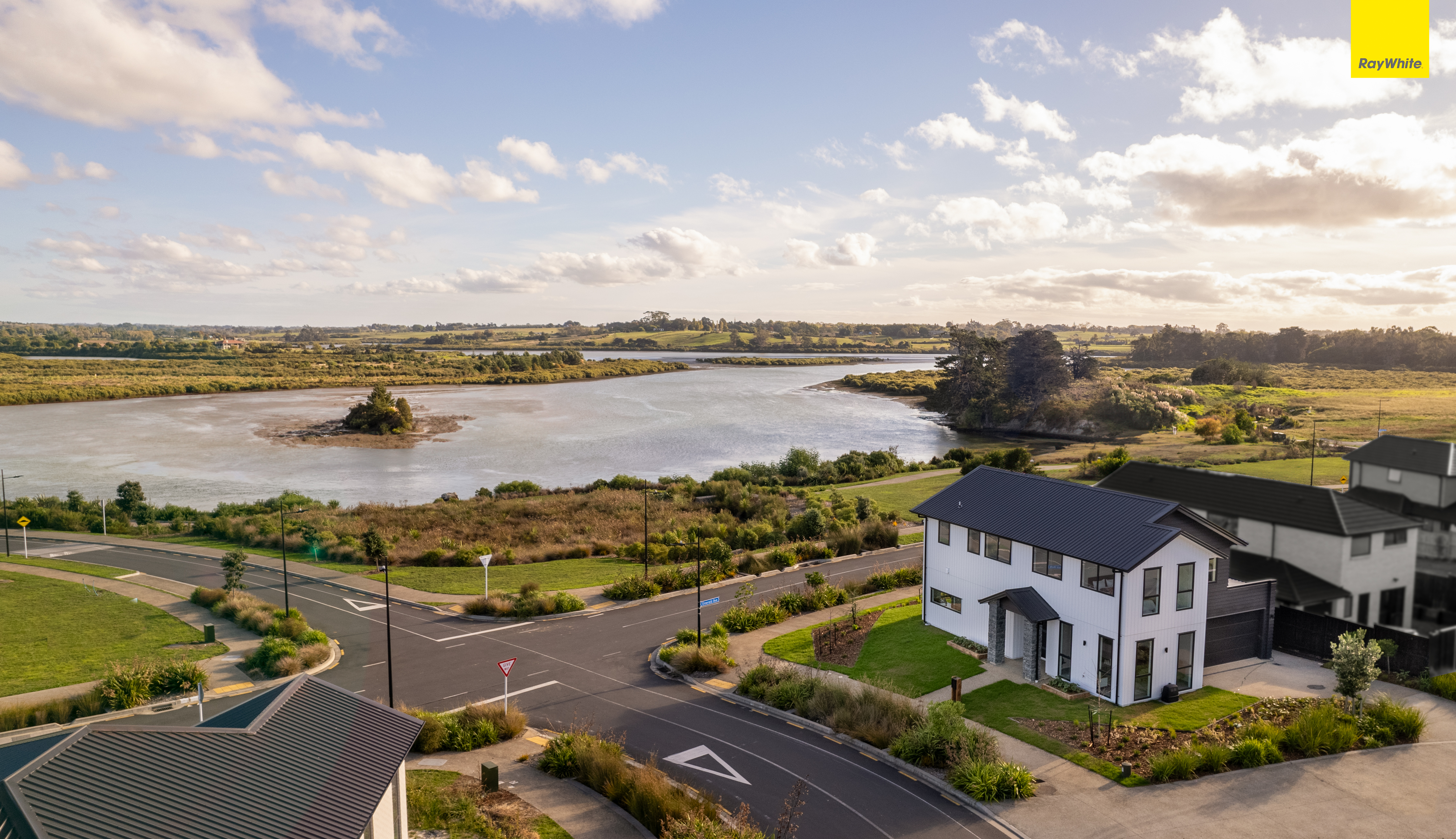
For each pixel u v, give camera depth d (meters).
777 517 61.31
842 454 101.06
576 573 46.75
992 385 141.12
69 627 36.47
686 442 112.88
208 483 81.69
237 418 132.00
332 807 12.71
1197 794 19.80
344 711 15.57
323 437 112.81
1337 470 69.25
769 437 119.19
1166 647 25.97
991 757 21.23
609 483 80.25
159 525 61.38
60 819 9.91
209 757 12.38
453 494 76.56
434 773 21.83
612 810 19.75
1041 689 26.95
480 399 171.00
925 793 20.62
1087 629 26.39
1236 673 27.89
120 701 27.64
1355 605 31.94
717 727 25.36
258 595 42.00
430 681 29.78
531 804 19.95
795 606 38.00
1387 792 19.69
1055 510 29.52
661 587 42.53
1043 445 115.62
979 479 34.28
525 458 99.44
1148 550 24.91
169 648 33.72
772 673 28.47
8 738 24.94
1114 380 156.12
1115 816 18.94
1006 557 30.05
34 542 55.84
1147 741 22.64
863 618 36.03
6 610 38.97
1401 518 33.09
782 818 17.34
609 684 29.45
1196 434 112.00
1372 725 22.86
